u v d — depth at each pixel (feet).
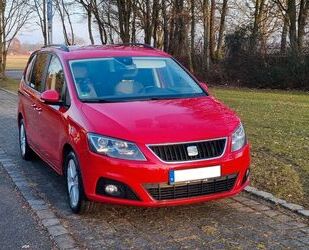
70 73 21.70
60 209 20.07
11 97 72.79
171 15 106.22
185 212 19.20
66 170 20.30
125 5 105.60
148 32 107.04
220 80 100.58
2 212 19.99
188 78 23.21
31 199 21.47
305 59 87.56
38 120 24.73
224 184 18.10
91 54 23.09
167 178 17.13
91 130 18.02
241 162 18.39
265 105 55.62
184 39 109.81
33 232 17.78
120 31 107.65
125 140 17.35
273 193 21.01
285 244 16.10
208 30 110.11
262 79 91.91
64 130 20.15
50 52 25.43
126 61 22.88
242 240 16.46
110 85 21.38
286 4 103.40
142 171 17.03
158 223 18.17
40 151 24.93
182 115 18.79
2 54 124.06
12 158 29.81
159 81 22.34
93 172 17.75
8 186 23.84
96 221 18.53
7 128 41.86
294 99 65.36
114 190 17.47
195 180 17.40
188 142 17.44
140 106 19.53
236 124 18.99
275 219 18.30
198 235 16.97
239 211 19.20
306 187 21.74
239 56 98.27
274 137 33.45
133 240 16.70
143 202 17.22
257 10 108.06
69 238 16.94
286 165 25.25
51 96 21.15
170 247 16.05
